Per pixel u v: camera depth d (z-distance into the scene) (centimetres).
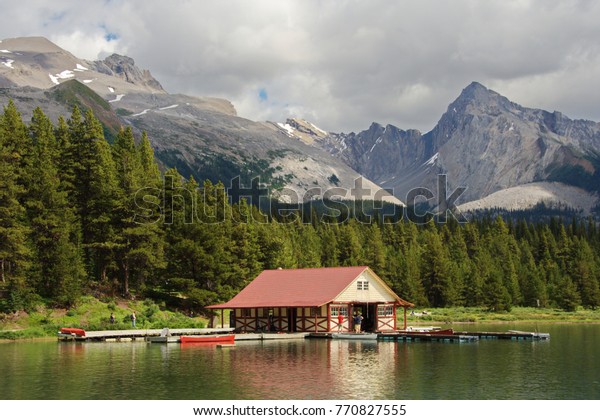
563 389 3909
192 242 9312
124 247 9281
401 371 4619
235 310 8412
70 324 7731
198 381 4159
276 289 8306
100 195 9425
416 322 12006
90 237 9644
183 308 9694
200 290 9162
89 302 8581
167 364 4988
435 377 4344
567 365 4956
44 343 6756
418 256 18000
